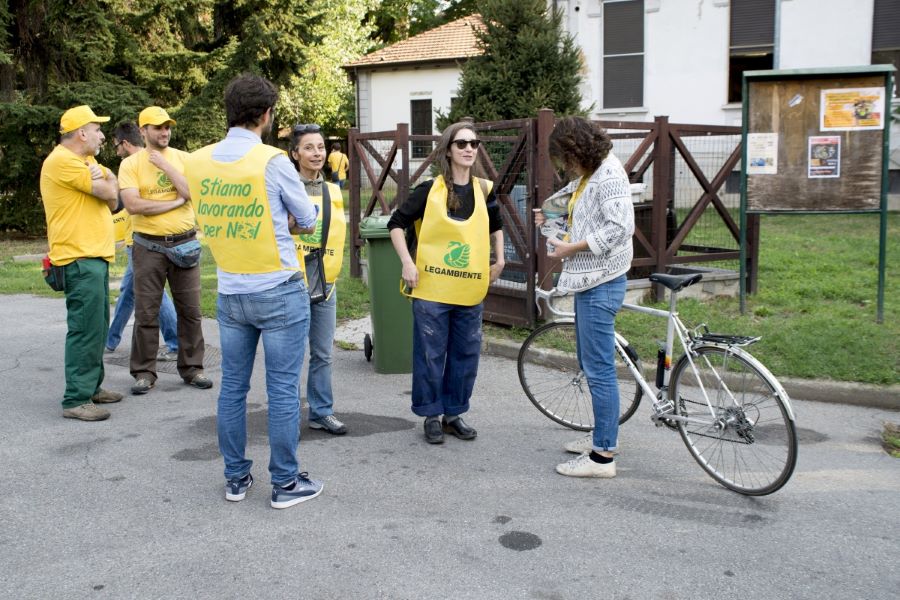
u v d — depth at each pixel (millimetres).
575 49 12047
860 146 6777
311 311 4793
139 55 16531
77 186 4945
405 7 35531
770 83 6930
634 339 6391
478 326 4746
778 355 5867
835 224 11922
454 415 4863
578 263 4086
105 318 5254
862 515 3734
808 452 4543
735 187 8102
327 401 4961
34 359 6848
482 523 3662
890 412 5203
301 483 3932
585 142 3973
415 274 4559
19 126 14727
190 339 5973
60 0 14555
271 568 3246
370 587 3096
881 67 6633
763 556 3346
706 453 4172
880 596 3035
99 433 4945
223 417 3836
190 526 3637
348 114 30188
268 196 3578
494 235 4828
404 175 8453
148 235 5664
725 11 14523
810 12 14094
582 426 5000
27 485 4117
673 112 15148
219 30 18750
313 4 19438
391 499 3938
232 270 3676
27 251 14430
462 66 13531
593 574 3197
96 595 3041
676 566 3264
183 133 16453
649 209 7656
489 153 7199
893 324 6457
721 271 7910
